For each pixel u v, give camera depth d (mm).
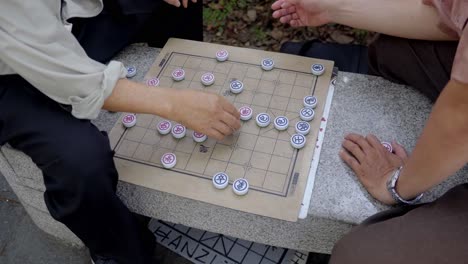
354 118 1262
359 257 989
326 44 1610
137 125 1273
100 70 1029
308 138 1209
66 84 991
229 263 1417
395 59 1288
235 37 2123
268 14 2186
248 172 1153
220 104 1123
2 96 1090
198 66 1415
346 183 1135
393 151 1176
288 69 1378
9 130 1083
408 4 1223
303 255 1418
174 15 1532
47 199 1131
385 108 1281
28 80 1007
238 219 1153
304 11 1418
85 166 1030
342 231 1122
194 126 1112
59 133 1047
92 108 1027
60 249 1513
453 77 762
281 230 1163
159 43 1629
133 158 1205
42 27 960
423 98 1300
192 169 1172
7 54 956
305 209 1096
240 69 1395
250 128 1244
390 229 980
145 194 1188
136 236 1221
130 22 1446
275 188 1122
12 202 1624
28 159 1199
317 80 1342
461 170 1131
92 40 1374
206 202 1123
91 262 1471
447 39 1186
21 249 1519
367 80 1352
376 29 1287
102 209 1098
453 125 792
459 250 894
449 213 948
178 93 1097
